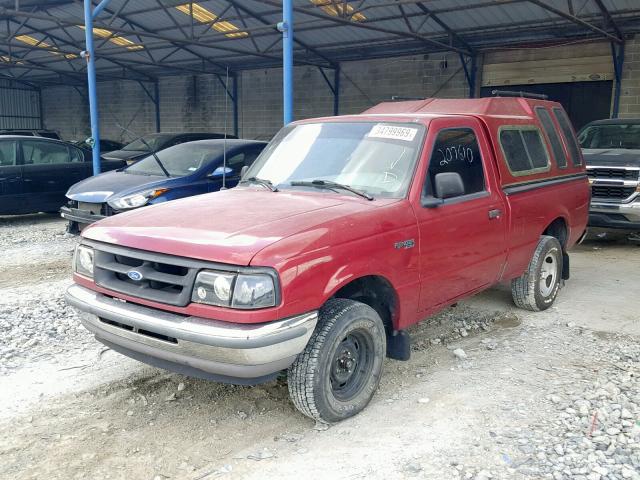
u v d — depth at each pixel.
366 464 3.35
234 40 19.55
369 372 3.93
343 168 4.50
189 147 9.37
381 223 3.85
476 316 5.97
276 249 3.27
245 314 3.18
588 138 10.71
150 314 3.45
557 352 5.01
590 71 16.14
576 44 16.23
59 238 10.09
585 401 4.01
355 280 3.96
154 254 3.49
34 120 32.44
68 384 4.39
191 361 3.37
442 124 4.57
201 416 3.94
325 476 3.24
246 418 3.91
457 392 4.24
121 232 3.73
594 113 16.30
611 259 8.75
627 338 5.37
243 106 24.14
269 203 4.05
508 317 5.96
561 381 4.41
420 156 4.32
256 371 3.27
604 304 6.43
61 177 11.84
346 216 3.74
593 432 3.62
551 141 6.14
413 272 4.10
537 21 15.29
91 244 3.85
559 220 6.32
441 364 4.78
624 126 10.67
